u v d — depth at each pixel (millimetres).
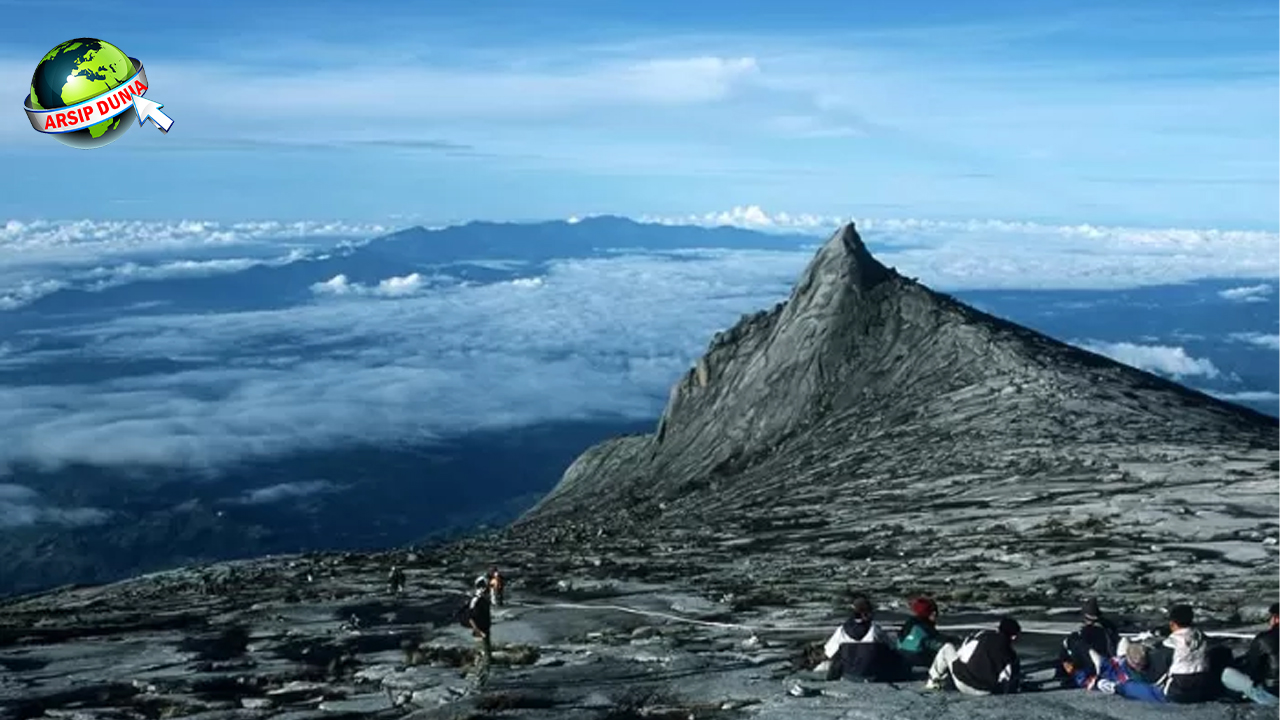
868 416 82500
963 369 85188
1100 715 14617
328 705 19016
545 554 48031
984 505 46500
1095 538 37000
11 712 19672
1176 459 52438
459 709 17469
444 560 49594
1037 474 52719
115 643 26438
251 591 40594
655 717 16516
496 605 30094
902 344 94000
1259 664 15336
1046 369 80125
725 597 29766
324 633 27234
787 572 35719
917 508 48156
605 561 42125
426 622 28703
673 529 53719
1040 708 15008
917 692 16219
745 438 93125
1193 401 78500
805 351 97188
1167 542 35531
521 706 17609
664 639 23578
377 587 37969
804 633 23469
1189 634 15281
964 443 64188
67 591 57219
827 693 16609
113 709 19609
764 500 61375
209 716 18578
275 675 21922
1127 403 72062
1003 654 15984
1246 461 51000
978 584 30031
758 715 15570
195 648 25578
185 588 47219
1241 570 29984
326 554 62000
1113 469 51250
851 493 56531
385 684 20312
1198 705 14938
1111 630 16578
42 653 25141
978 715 14812
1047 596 27328
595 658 21578
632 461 117125
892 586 30500
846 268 103562
